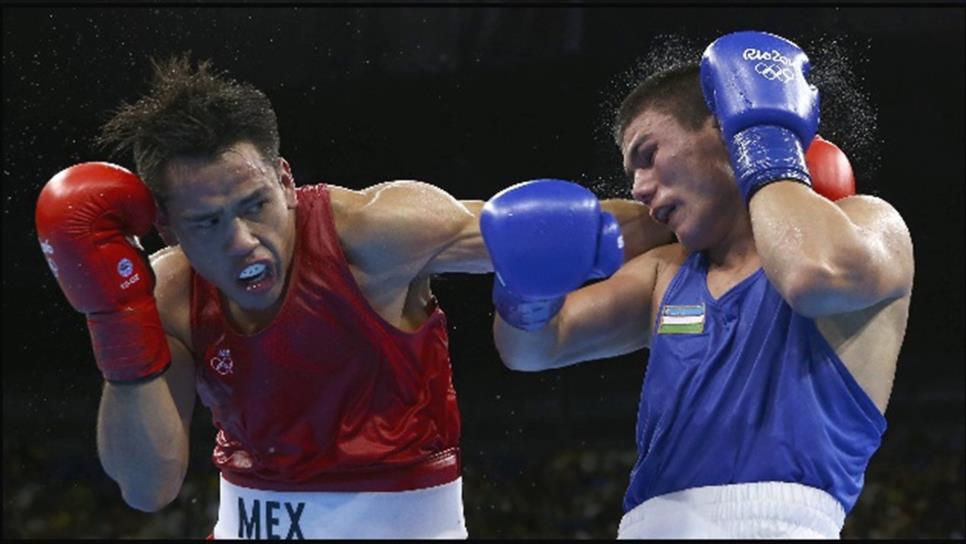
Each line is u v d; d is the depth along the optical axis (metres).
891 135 10.09
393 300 2.95
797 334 2.64
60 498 11.84
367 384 2.95
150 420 2.85
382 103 8.52
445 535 3.05
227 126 2.67
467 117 9.16
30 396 11.79
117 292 2.77
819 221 2.48
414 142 8.88
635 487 2.81
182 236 2.74
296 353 2.88
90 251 2.72
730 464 2.62
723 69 2.69
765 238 2.51
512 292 2.59
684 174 2.81
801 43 6.88
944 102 9.81
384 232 2.87
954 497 11.83
